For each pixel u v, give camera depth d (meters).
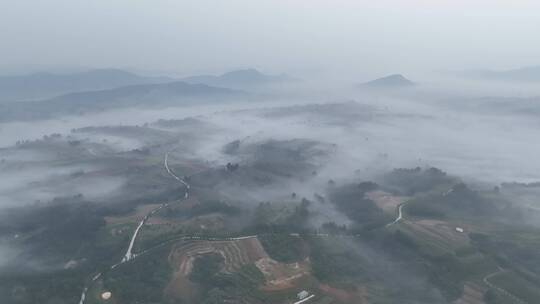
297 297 197.50
